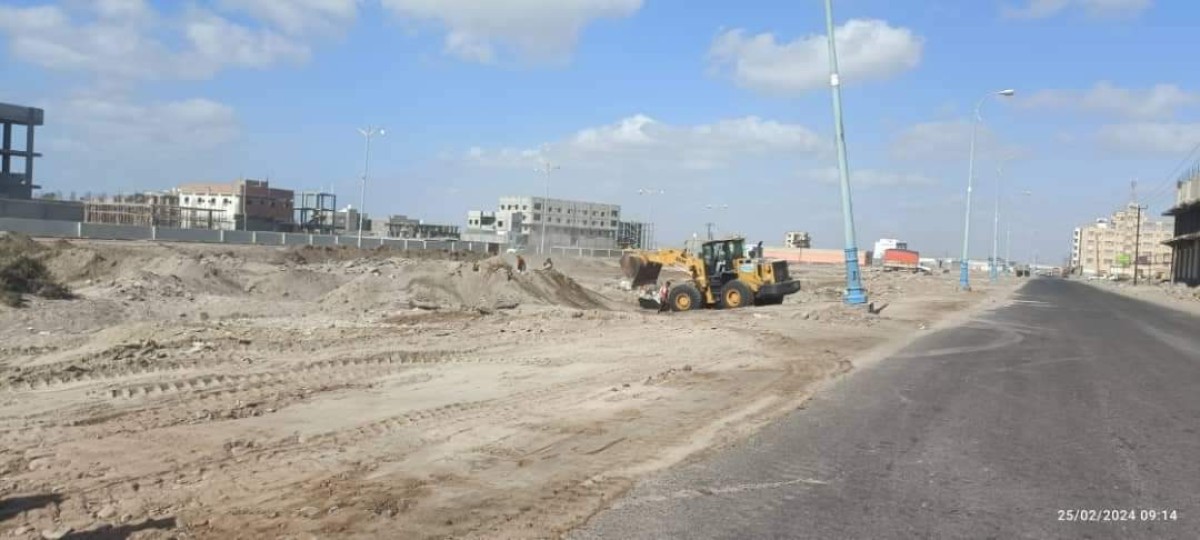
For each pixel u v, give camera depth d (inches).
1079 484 287.9
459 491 267.7
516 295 1155.3
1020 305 1571.1
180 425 359.6
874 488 279.1
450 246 3176.7
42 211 2628.0
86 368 506.0
